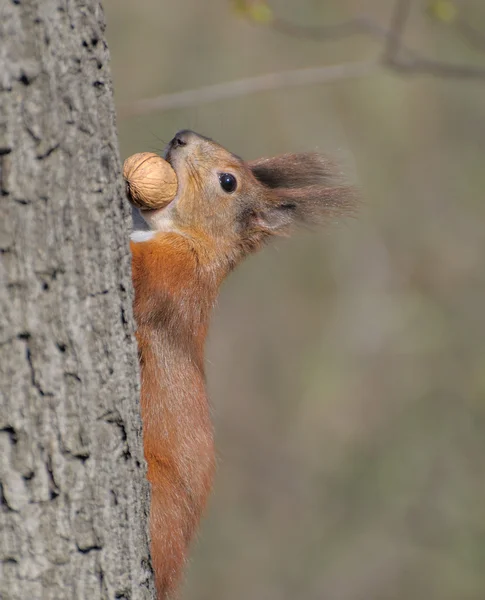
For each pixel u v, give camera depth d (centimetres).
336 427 1695
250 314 1811
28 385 387
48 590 396
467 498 1527
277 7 1755
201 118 1717
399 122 1838
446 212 1841
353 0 1764
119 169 430
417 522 1512
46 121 384
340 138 1780
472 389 1667
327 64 1781
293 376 1767
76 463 402
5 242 379
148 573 454
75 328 399
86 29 402
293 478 1630
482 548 1465
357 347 1766
